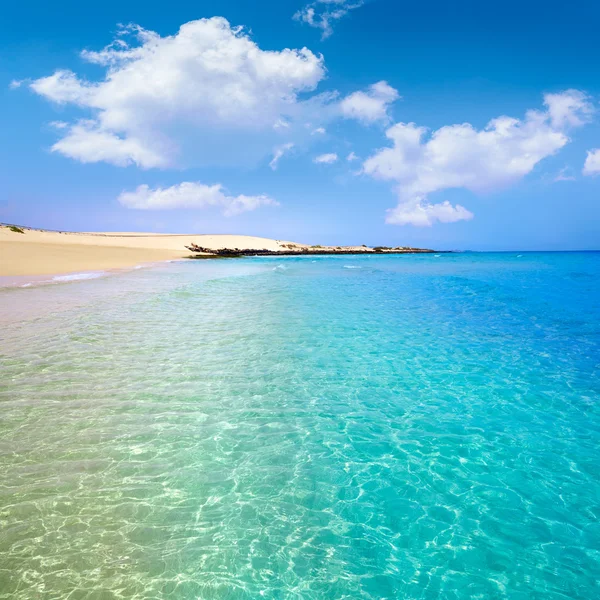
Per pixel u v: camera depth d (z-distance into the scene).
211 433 5.96
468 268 44.88
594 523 4.30
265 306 16.45
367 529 4.14
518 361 9.53
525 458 5.51
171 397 7.16
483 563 3.76
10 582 3.36
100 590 3.31
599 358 9.80
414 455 5.55
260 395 7.38
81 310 14.07
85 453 5.32
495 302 18.14
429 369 8.94
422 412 6.85
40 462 5.07
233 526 4.11
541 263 56.69
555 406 7.12
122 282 22.81
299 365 9.05
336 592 3.38
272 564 3.65
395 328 12.74
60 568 3.52
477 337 11.71
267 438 5.89
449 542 4.01
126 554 3.70
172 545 3.82
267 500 4.54
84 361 8.84
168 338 10.96
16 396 6.96
